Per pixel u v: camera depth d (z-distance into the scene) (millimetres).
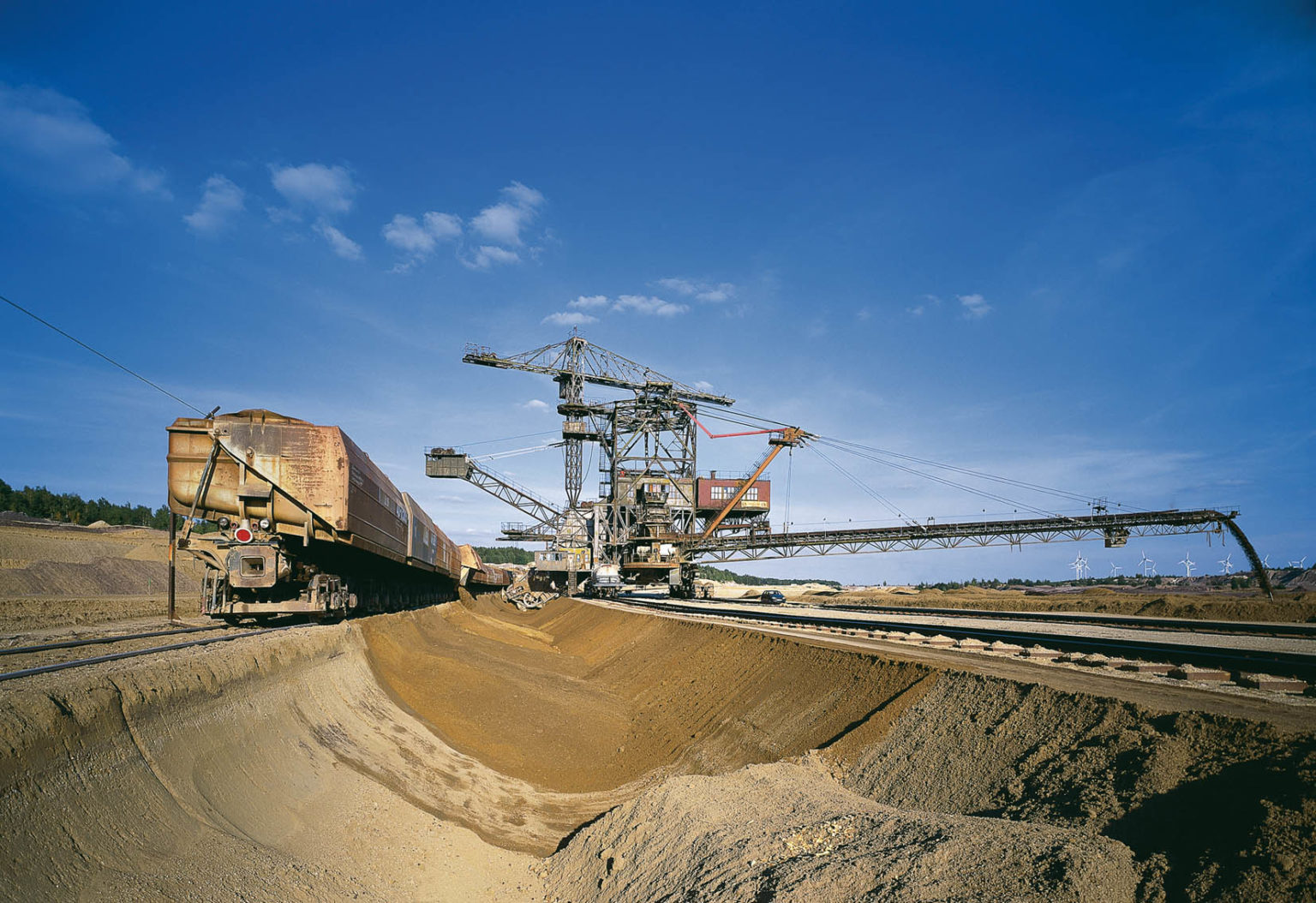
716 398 89562
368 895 9875
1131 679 13812
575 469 85812
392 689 22906
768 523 80188
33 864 6504
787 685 20422
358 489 24062
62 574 47344
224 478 21703
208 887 7758
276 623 24594
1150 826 7648
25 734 7496
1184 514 59156
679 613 44594
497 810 16422
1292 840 6117
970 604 63531
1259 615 42062
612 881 10727
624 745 23500
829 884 7254
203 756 10609
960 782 11203
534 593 97562
